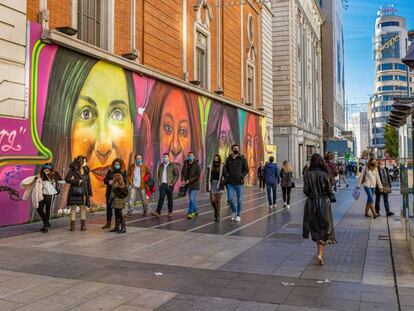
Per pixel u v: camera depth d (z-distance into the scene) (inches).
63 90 479.5
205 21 871.7
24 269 253.6
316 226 273.0
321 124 2474.2
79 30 526.0
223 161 959.0
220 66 954.7
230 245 332.5
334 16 3125.0
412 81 2544.3
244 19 1119.0
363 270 258.7
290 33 1701.5
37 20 449.4
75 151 496.7
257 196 805.9
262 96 1259.8
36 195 370.3
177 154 741.3
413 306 193.5
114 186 379.6
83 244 328.5
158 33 682.2
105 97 550.9
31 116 435.2
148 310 189.6
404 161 357.7
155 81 672.4
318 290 218.7
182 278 239.8
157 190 669.9
